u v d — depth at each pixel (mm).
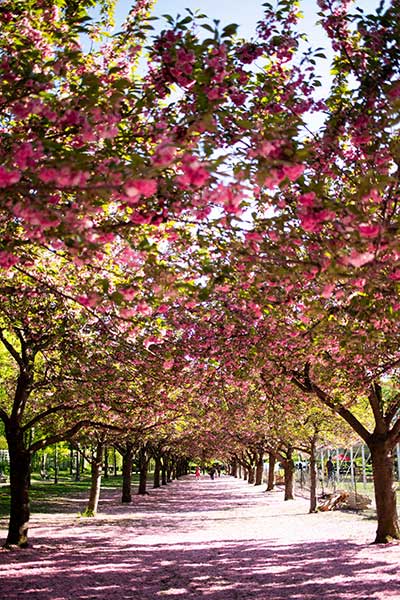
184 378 12336
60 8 7027
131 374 12789
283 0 6473
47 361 13930
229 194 4430
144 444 33688
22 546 14625
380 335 8695
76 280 10234
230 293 9422
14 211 4715
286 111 6699
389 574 10953
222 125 6004
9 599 9336
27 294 10539
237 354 10859
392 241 5102
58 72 5547
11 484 14852
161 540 17078
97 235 5371
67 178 4246
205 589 10430
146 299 6379
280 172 4379
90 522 21672
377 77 6273
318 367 11609
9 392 20188
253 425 21812
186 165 4152
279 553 14430
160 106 6789
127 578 11375
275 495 37688
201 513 26281
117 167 4586
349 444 27969
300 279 6719
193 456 67062
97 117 5438
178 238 7672
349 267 5742
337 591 9812
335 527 19516
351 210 4945
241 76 6363
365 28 6215
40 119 5742
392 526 14875
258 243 6473
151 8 7605
